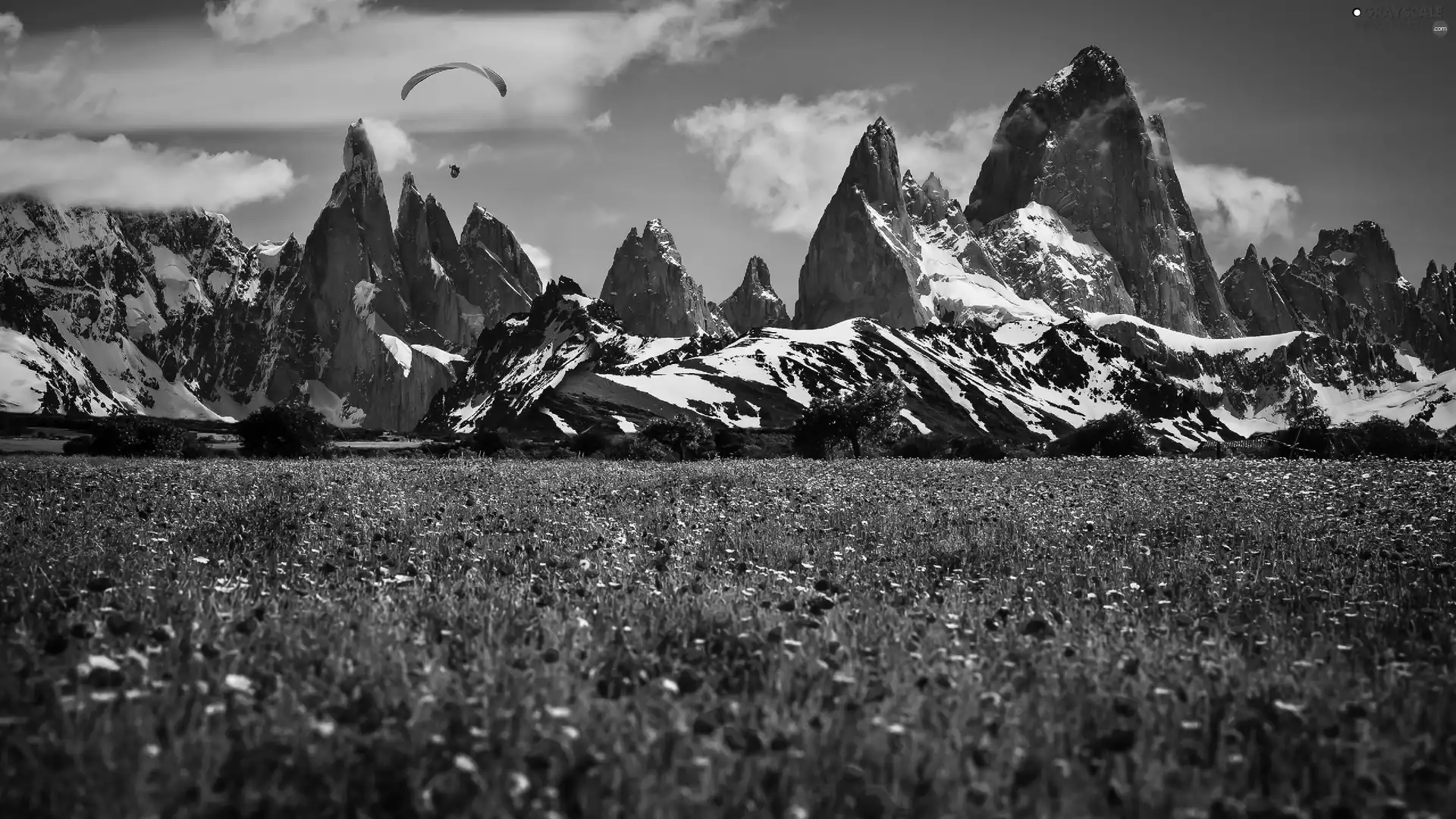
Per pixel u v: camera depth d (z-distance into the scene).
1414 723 8.09
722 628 10.70
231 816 5.72
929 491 27.84
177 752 6.68
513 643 10.06
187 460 47.72
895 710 7.88
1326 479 30.56
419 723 7.35
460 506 23.14
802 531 19.77
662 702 7.94
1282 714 7.87
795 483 31.00
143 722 7.16
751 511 22.77
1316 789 6.77
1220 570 15.57
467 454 89.06
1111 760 7.05
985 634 10.60
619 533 17.94
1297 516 21.83
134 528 17.86
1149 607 12.62
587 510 21.91
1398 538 18.22
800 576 14.60
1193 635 10.88
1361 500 24.44
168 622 10.08
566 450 94.31
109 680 7.60
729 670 9.09
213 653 8.73
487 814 6.02
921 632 10.37
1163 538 18.97
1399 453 63.88
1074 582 14.21
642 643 10.05
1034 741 7.37
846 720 7.60
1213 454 70.69
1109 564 16.06
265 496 24.34
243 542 16.53
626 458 81.62
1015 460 52.25
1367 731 7.71
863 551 17.42
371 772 6.49
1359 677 9.10
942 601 12.79
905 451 86.19
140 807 5.90
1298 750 7.30
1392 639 11.09
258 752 6.45
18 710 7.40
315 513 20.34
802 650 9.52
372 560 15.25
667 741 6.97
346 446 97.81
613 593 12.30
